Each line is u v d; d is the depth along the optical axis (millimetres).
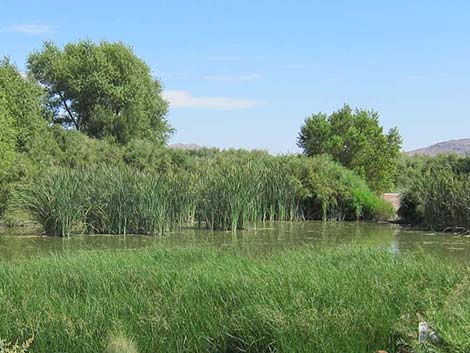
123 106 57125
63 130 42156
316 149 41062
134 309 9328
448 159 38406
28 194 25922
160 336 8547
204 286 10156
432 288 9898
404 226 30016
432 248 20906
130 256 14008
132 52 58406
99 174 26203
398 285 9930
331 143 39719
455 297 8445
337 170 35250
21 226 28297
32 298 9898
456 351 6637
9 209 27578
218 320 8852
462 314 7297
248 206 27719
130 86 56719
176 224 26609
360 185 34812
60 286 11031
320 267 11555
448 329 6898
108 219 25281
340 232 26734
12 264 13188
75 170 26484
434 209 27750
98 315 9055
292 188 33281
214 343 8477
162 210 25234
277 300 9195
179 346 8422
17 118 36406
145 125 55844
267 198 32500
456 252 19719
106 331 8570
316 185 33906
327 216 34031
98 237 24156
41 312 9336
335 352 7789
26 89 37750
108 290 10391
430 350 6777
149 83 59188
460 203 26734
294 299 9000
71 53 58500
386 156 40156
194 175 29141
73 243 22172
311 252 14578
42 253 18578
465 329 6785
